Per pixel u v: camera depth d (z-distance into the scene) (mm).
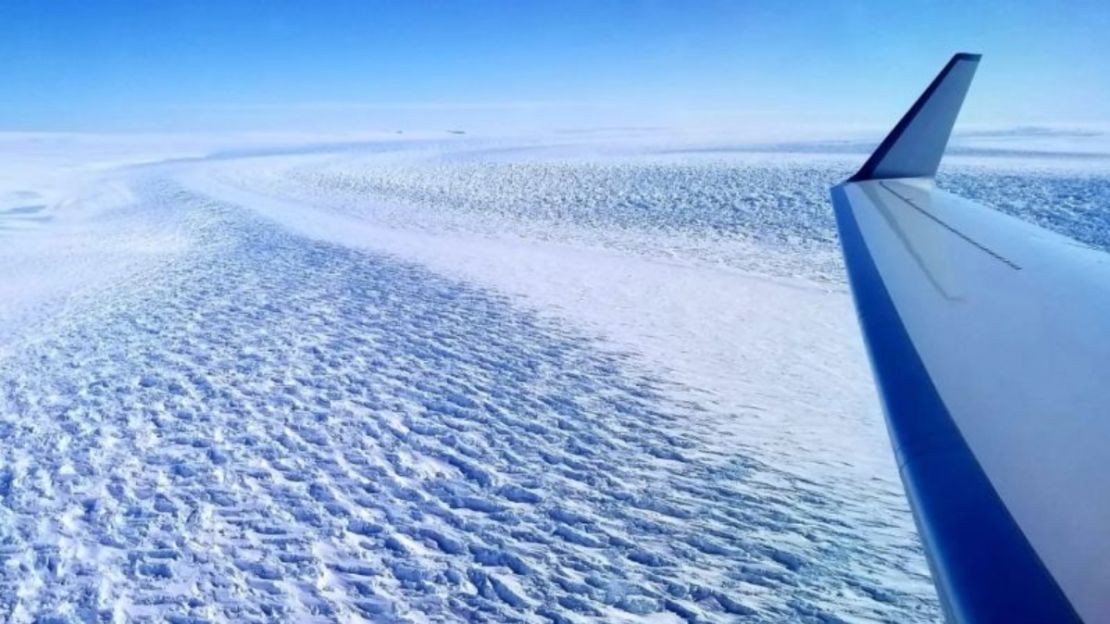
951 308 3270
